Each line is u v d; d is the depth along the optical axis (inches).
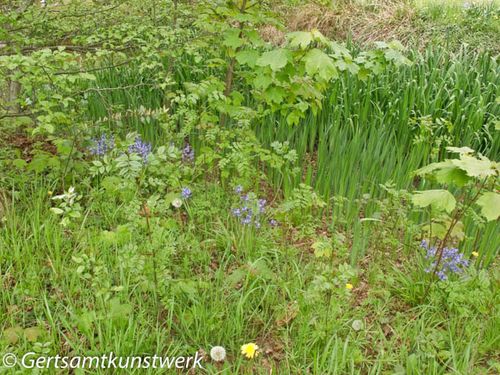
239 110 135.6
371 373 88.4
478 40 237.3
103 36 144.6
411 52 187.2
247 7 134.8
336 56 110.4
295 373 89.9
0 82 136.9
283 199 152.6
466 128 153.5
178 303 100.7
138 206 95.2
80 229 119.1
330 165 144.7
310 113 159.8
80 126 138.6
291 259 116.7
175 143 154.3
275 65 103.2
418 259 117.2
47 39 153.3
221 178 147.1
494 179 92.0
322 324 93.7
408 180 141.9
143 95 176.1
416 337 95.6
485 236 120.8
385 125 154.9
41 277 106.6
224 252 119.7
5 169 140.7
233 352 93.2
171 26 152.1
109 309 92.4
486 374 90.4
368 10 274.5
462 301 100.5
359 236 123.9
